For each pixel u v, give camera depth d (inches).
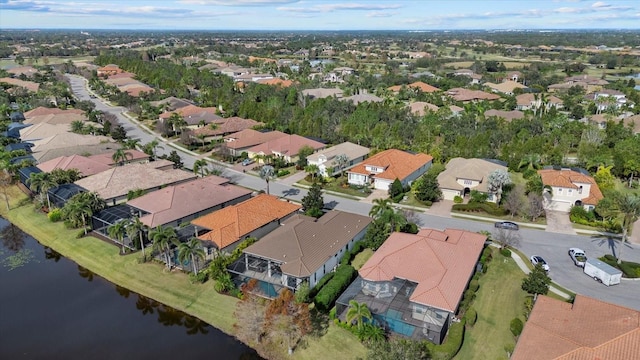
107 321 1900.8
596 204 2723.9
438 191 2992.1
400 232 2315.5
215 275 2021.4
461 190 2994.6
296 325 1622.8
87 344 1761.8
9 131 4439.0
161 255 2281.0
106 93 6786.4
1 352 1717.5
